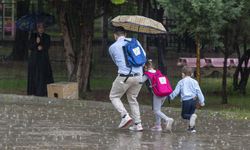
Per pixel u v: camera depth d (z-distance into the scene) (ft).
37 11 118.62
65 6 111.75
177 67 179.11
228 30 103.96
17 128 64.44
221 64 167.73
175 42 208.23
